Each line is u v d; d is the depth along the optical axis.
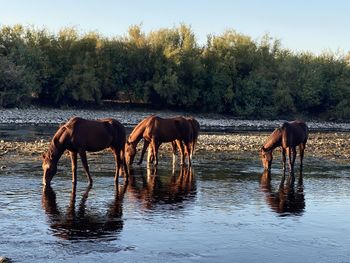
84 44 62.09
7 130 36.16
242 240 9.97
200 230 10.59
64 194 13.77
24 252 8.85
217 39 68.75
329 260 8.89
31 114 49.81
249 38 70.06
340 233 10.64
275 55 72.94
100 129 14.82
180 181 16.59
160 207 12.58
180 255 8.96
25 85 54.38
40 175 16.62
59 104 60.00
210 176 17.91
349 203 13.70
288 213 12.36
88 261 8.49
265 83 67.62
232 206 12.98
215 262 8.66
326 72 74.50
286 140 18.97
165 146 27.77
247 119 66.00
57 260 8.50
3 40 59.44
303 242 9.95
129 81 64.19
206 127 50.66
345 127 63.00
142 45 64.31
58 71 59.66
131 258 8.71
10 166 18.44
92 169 18.61
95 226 10.63
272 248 9.52
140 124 19.34
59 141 14.51
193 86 65.50
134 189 14.87
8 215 11.31
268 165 19.66
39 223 10.73
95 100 62.31
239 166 20.86
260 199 13.97
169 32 66.19
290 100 68.81
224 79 65.81
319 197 14.48
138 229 10.52
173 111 64.88
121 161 16.73
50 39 61.47
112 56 63.19
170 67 63.22
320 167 21.53
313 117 72.56
